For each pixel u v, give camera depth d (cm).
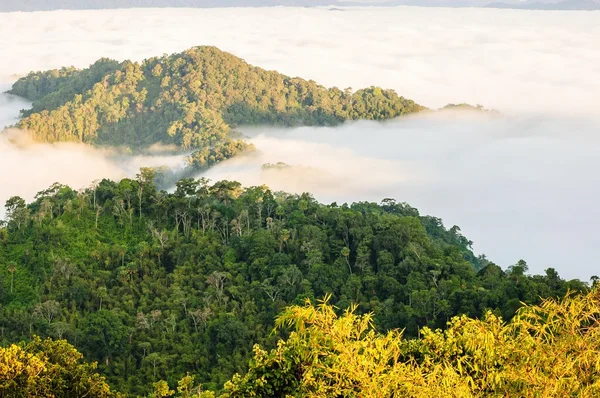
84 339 6719
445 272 7756
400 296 7412
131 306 7412
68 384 3288
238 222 8931
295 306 2053
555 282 7325
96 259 8350
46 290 7888
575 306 1848
